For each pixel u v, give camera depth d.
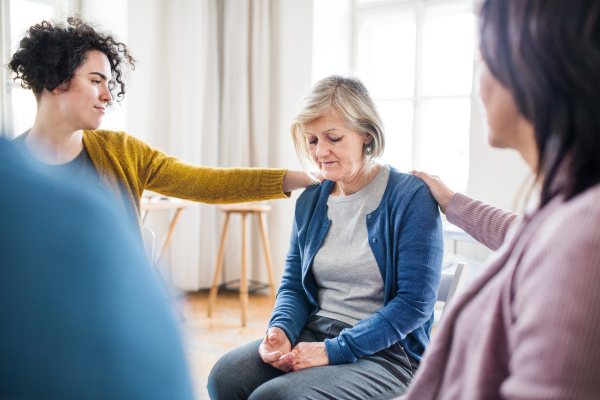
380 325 1.04
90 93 1.10
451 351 0.58
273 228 3.45
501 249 0.58
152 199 2.80
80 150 1.20
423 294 1.06
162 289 0.37
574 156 0.46
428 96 3.33
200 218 3.46
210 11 3.41
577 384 0.38
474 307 0.55
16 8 2.77
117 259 0.34
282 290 1.30
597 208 0.42
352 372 1.01
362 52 3.60
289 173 1.40
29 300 0.32
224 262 3.60
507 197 2.91
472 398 0.51
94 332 0.33
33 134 1.13
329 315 1.19
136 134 3.14
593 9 0.45
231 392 1.07
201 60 3.32
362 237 1.18
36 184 0.33
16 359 0.32
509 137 0.58
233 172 1.41
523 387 0.41
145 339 0.34
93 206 0.34
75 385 0.33
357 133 1.17
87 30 1.14
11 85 2.74
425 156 3.40
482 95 0.58
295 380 0.97
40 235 0.32
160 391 0.35
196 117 3.32
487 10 0.54
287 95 3.33
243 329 2.75
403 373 1.06
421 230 1.09
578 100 0.46
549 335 0.40
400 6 3.36
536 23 0.48
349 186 1.24
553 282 0.41
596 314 0.39
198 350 2.40
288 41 3.30
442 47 3.29
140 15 3.10
